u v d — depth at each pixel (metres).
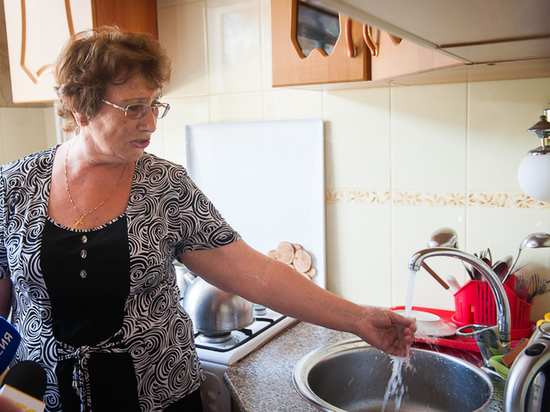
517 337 1.26
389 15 0.63
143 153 1.10
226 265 1.08
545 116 1.15
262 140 1.67
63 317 0.99
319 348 1.29
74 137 1.09
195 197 1.10
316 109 1.58
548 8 0.59
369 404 1.30
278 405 1.01
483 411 0.95
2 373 0.62
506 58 0.93
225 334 1.37
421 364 1.26
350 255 1.59
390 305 1.54
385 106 1.48
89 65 0.90
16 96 1.72
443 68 0.98
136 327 1.02
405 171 1.48
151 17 1.77
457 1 0.56
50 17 1.58
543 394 0.65
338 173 1.58
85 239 0.99
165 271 1.07
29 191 1.03
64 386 0.98
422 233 1.48
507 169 1.35
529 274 1.34
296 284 1.06
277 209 1.68
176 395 1.08
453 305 1.45
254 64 1.66
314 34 1.26
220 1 1.68
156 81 0.97
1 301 1.07
